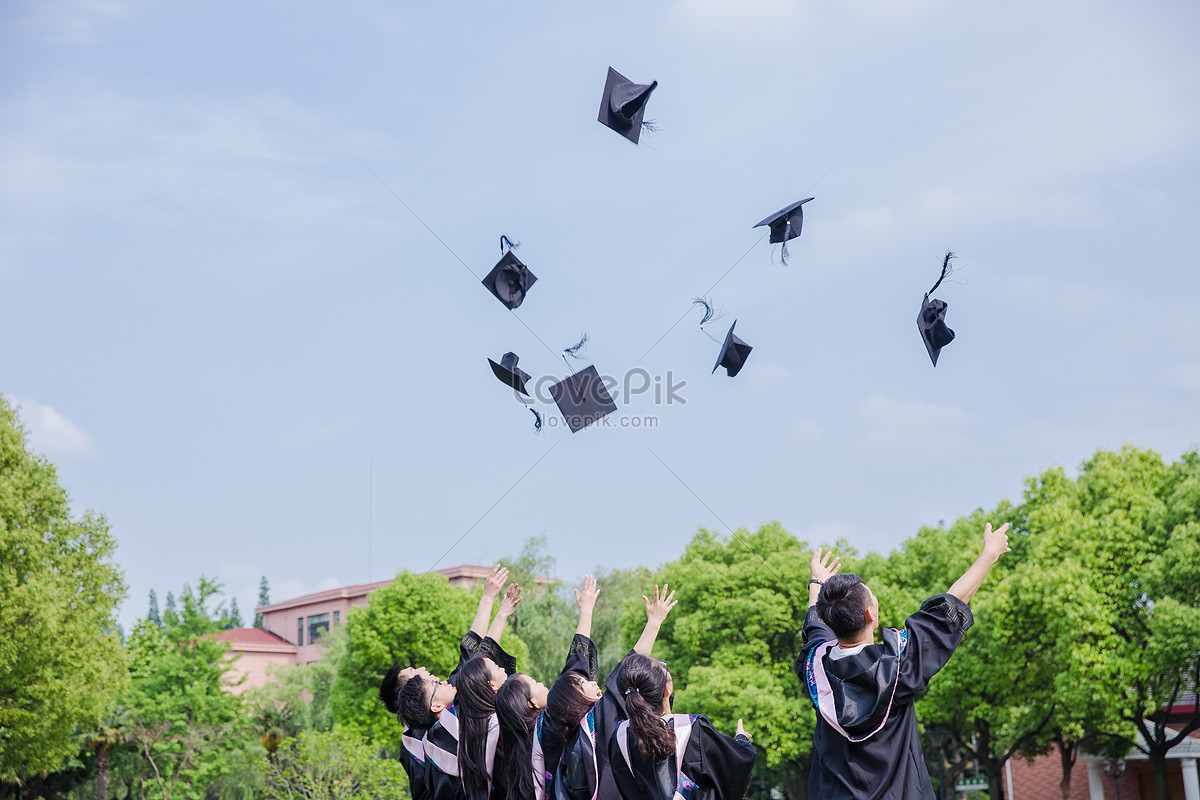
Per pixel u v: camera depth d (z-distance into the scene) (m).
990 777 22.77
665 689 3.82
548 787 3.91
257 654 52.91
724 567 26.33
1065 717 20.78
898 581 23.92
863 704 3.22
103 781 28.00
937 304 6.41
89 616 20.11
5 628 18.28
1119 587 18.36
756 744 24.31
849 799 3.18
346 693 27.70
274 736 31.23
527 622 28.28
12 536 18.92
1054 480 21.41
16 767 19.72
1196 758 25.06
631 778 3.68
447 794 4.48
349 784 21.75
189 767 28.47
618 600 30.98
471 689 4.27
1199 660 17.84
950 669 20.91
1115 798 26.92
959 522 23.33
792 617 25.92
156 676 28.47
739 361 7.80
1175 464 19.41
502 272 7.44
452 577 43.72
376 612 27.20
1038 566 19.16
